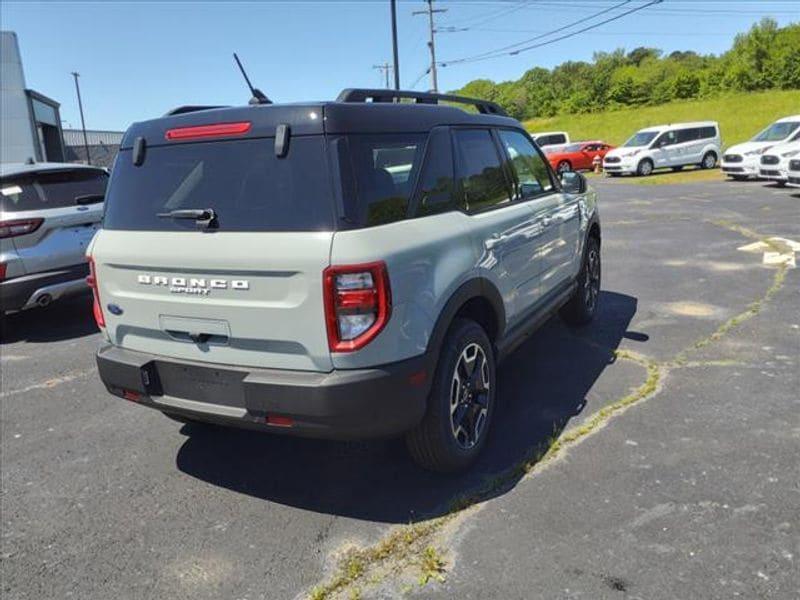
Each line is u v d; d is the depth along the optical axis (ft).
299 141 9.36
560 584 8.43
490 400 12.08
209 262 9.61
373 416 9.27
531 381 15.33
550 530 9.57
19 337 22.82
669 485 10.53
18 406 16.05
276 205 9.35
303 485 11.50
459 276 10.69
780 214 41.27
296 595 8.64
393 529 9.96
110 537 10.21
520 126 15.60
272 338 9.46
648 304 21.48
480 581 8.61
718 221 39.73
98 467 12.60
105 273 11.02
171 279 10.12
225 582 8.98
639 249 31.71
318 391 9.09
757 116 137.18
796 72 172.14
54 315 25.89
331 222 9.02
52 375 18.38
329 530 10.05
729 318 19.38
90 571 9.39
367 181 9.44
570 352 17.16
